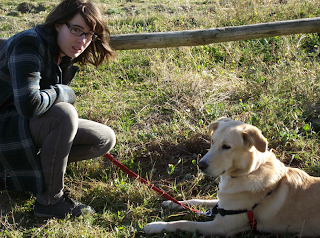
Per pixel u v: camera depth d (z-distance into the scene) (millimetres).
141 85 5168
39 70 2445
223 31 4617
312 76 4586
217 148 2529
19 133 2570
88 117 4336
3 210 2875
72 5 2439
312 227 2385
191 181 3203
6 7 10484
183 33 4637
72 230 2555
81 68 5633
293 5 6898
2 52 2467
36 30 2496
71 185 3201
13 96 2545
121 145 3770
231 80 4910
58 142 2584
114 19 7980
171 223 2570
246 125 2537
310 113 3936
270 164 2553
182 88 4762
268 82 4672
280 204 2436
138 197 3021
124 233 2572
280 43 5656
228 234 2533
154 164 3443
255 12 6793
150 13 8195
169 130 3959
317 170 3123
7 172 2719
